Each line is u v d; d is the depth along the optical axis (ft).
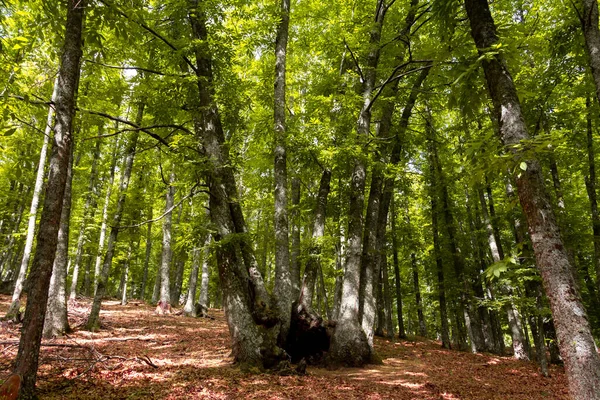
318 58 57.82
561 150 37.68
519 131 13.28
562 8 31.30
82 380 22.39
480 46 15.29
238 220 35.53
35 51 31.58
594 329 51.44
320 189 41.98
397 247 68.64
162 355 31.53
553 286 11.94
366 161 37.83
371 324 37.88
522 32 15.69
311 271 37.22
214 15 34.53
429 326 106.73
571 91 39.58
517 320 48.01
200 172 32.53
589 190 43.21
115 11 19.21
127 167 45.83
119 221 44.09
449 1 17.15
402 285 84.38
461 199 68.74
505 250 66.44
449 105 17.31
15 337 30.96
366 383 28.32
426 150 56.95
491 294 57.31
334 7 45.34
